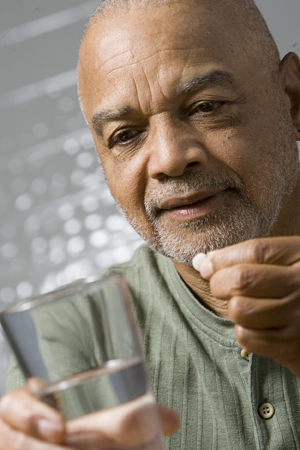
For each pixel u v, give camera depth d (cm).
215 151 83
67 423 44
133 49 83
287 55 99
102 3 90
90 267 225
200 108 83
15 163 230
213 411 87
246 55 87
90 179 228
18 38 235
